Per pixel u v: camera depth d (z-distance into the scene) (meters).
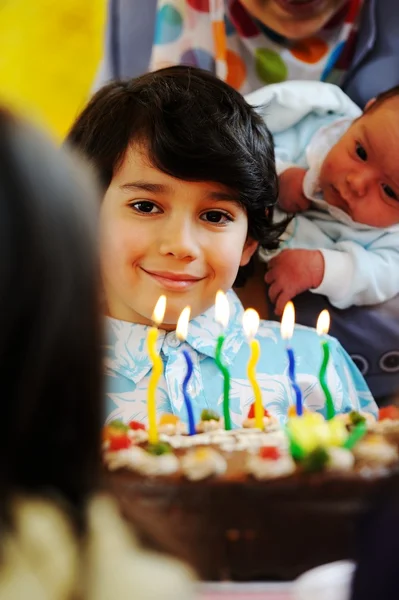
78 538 0.54
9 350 0.50
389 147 1.39
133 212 1.23
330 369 1.34
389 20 1.50
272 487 0.82
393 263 1.46
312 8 1.47
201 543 0.82
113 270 1.24
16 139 0.52
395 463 0.87
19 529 0.52
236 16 1.50
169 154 1.19
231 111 1.29
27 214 0.50
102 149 1.25
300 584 0.76
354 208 1.44
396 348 1.48
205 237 1.23
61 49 1.54
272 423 1.02
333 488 0.83
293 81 1.51
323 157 1.46
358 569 0.65
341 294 1.44
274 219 1.49
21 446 0.52
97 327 0.54
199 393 1.25
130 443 0.88
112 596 0.53
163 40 1.50
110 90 1.33
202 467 0.83
